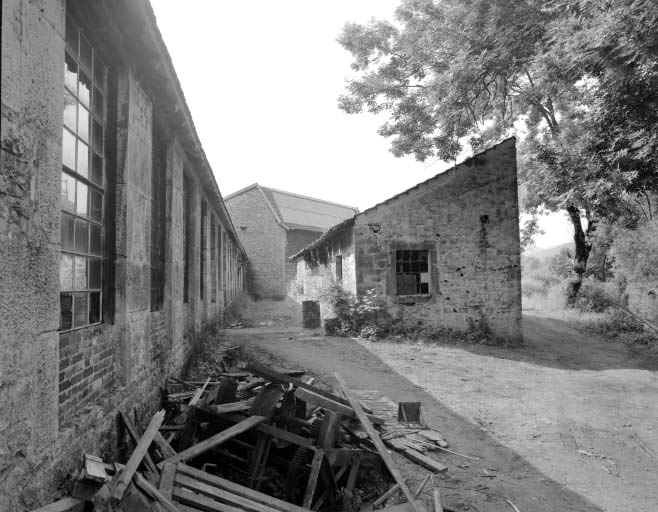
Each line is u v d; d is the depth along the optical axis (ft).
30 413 7.80
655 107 28.84
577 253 65.10
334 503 13.60
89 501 8.05
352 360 33.12
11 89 7.32
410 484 14.60
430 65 44.14
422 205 42.34
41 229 8.28
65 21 10.11
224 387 16.48
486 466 16.76
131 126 13.97
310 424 15.31
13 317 7.30
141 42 13.07
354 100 48.67
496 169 42.91
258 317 61.16
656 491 15.53
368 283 42.04
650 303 47.16
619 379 31.04
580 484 15.79
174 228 21.16
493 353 38.17
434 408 23.12
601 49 25.81
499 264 42.60
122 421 12.88
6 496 7.01
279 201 112.98
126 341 13.51
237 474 14.39
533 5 31.89
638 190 33.58
